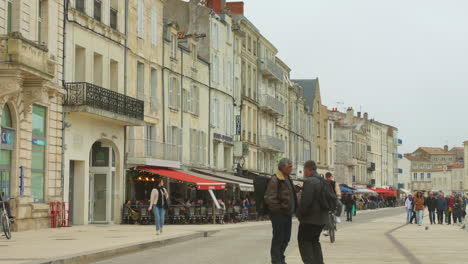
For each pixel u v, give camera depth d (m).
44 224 27.47
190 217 35.66
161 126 40.88
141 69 38.78
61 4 29.38
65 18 29.72
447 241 22.61
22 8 25.72
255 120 62.31
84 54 31.64
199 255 17.52
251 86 61.19
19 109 25.42
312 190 12.30
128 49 36.41
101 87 31.39
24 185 26.00
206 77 49.09
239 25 57.09
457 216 39.59
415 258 16.22
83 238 21.75
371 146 129.38
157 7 40.84
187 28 50.44
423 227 34.31
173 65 42.94
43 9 28.14
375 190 96.38
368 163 124.62
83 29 31.34
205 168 47.81
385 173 142.12
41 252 16.19
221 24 52.62
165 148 39.44
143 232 25.66
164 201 24.22
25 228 25.91
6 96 24.39
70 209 31.34
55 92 28.64
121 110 33.34
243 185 40.12
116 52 35.00
